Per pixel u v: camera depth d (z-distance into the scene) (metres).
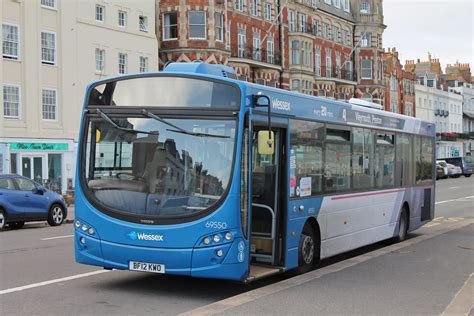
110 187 8.62
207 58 43.25
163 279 10.00
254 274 8.86
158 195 8.36
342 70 65.00
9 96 32.81
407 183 15.31
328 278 9.71
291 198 9.73
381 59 69.75
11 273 10.50
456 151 100.94
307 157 10.28
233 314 7.16
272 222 9.52
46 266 11.25
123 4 39.28
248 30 49.34
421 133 16.48
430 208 17.30
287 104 9.66
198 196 8.24
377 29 68.69
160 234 8.22
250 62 48.34
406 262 11.45
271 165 9.59
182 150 8.41
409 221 15.52
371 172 13.02
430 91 93.94
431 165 17.42
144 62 40.91
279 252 9.58
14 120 32.91
